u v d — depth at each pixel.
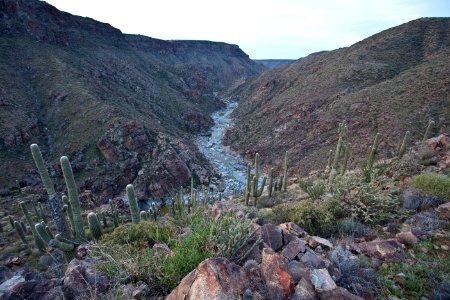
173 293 3.10
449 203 6.03
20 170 38.56
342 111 50.28
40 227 11.30
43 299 3.28
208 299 2.73
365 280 3.69
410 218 6.00
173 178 43.47
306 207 6.52
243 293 2.97
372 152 10.80
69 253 9.35
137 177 42.09
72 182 9.70
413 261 4.30
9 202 31.16
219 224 4.28
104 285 3.51
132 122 45.53
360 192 6.89
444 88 37.78
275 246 4.22
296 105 65.00
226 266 3.09
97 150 43.34
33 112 50.28
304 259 3.80
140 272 3.66
